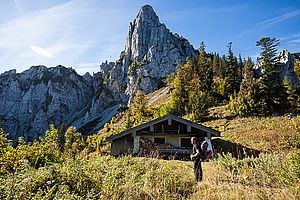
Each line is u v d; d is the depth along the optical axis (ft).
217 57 341.41
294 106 152.76
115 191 18.75
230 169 32.35
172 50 531.09
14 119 543.39
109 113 482.28
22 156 30.89
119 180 21.33
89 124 468.75
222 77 281.95
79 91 623.36
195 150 29.27
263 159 32.30
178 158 77.71
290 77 338.54
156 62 520.42
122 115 299.17
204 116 157.58
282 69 350.64
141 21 603.26
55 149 38.01
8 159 27.91
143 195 19.93
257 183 24.50
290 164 25.49
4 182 16.12
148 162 31.89
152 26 595.47
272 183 23.43
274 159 30.91
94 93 633.20
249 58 202.90
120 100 524.11
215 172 31.17
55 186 16.71
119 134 84.07
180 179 24.86
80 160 25.89
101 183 19.81
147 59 533.55
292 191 19.57
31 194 14.83
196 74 246.88
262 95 154.40
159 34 563.07
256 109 146.41
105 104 534.37
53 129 44.68
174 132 84.33
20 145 35.32
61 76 624.18
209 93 222.69
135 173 25.29
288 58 369.71
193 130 83.87
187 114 174.81
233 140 93.71
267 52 189.88
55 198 14.61
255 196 18.90
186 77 252.83
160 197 19.51
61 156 35.70
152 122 83.87
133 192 19.42
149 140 84.33
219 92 231.09
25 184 15.98
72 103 595.88
